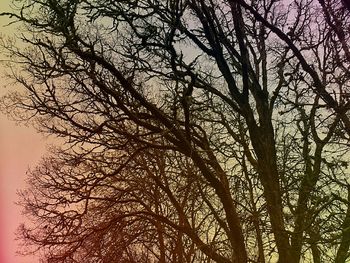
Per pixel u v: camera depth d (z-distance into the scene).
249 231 15.13
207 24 15.48
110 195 16.38
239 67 16.64
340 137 13.02
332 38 13.55
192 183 16.09
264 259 14.30
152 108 14.24
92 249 14.41
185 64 13.98
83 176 15.39
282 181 14.72
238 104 15.35
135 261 17.64
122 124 14.70
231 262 14.45
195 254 18.06
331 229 12.53
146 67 14.97
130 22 14.44
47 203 15.10
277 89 15.37
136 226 15.46
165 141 15.87
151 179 16.44
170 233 17.89
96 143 14.87
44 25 13.37
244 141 15.73
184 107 13.88
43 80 14.02
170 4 14.28
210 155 14.76
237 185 15.64
